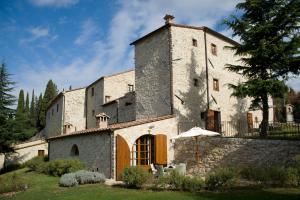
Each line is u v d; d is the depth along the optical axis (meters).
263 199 8.04
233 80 21.73
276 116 25.88
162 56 18.62
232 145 13.61
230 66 16.25
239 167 11.80
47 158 24.78
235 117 21.09
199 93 18.86
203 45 19.83
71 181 13.03
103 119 19.77
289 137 12.34
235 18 14.83
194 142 15.62
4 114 26.92
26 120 28.84
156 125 16.23
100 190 11.41
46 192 11.97
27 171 21.78
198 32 19.70
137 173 11.71
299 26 13.80
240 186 10.17
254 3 14.31
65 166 16.22
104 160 15.38
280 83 13.16
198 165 15.09
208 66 19.80
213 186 10.23
